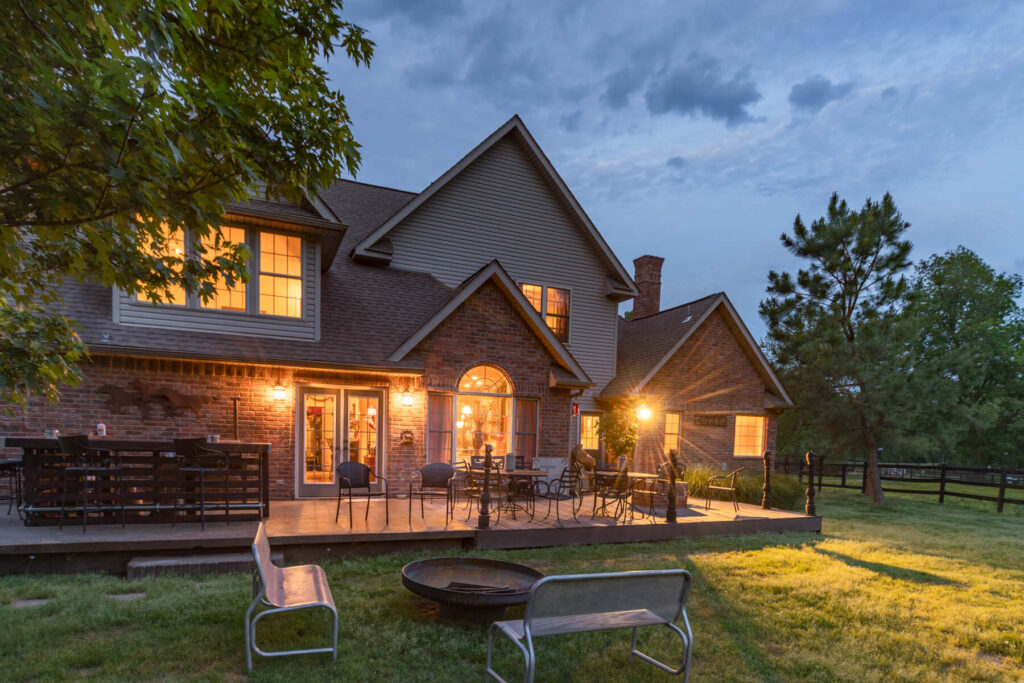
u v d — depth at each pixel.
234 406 9.06
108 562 5.82
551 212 14.92
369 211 13.84
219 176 3.24
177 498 6.67
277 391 9.36
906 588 6.47
